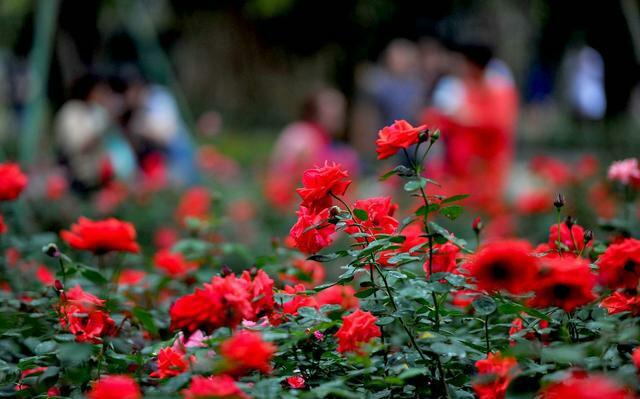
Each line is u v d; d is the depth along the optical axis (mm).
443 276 3129
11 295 4539
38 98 10273
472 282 3299
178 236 8648
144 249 8445
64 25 13633
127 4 13203
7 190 4773
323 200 3250
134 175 10453
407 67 11961
